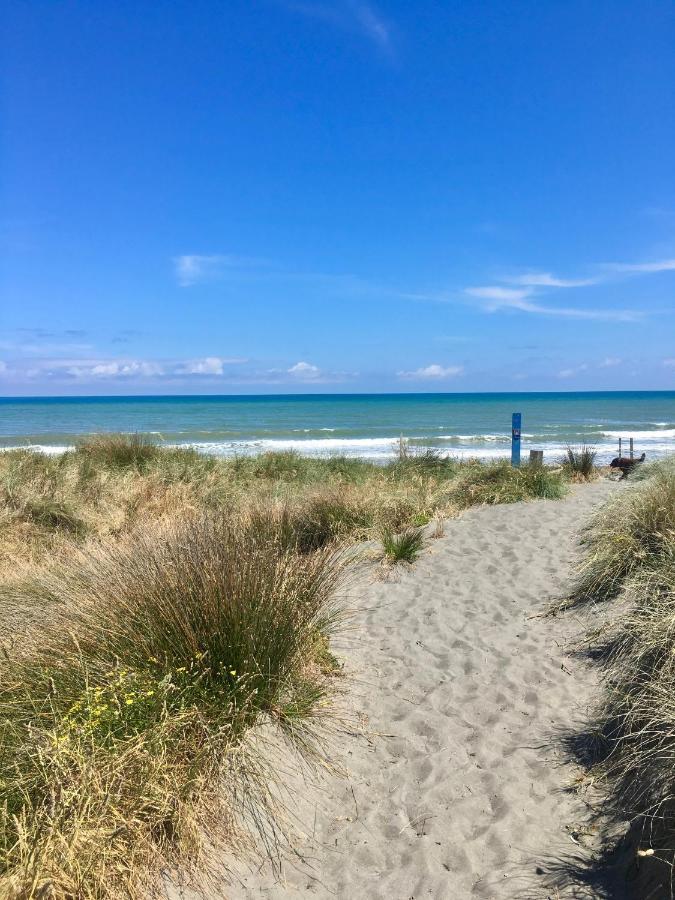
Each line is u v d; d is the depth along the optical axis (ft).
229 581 12.48
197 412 204.54
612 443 94.84
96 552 16.70
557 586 19.67
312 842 9.62
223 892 8.44
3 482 30.25
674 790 8.84
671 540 16.14
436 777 11.10
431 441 101.09
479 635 16.94
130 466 39.99
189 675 11.05
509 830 9.65
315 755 11.28
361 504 28.19
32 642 12.01
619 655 13.79
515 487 32.71
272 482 40.16
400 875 8.99
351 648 16.48
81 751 8.97
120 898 7.72
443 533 26.58
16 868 7.25
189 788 9.14
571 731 11.93
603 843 9.11
